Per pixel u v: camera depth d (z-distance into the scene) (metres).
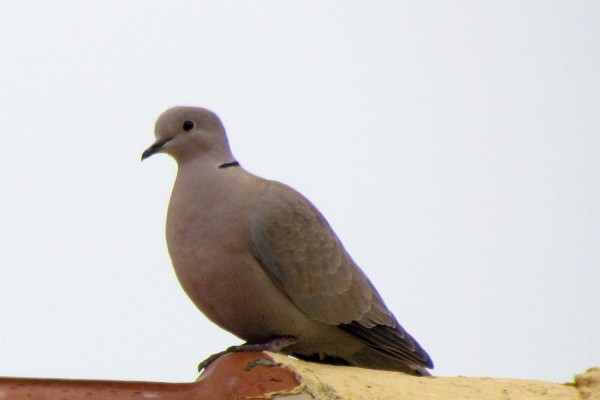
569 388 9.11
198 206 10.13
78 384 7.82
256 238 10.09
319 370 8.48
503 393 8.77
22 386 7.74
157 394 7.86
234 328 10.60
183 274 10.20
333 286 10.70
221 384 7.93
